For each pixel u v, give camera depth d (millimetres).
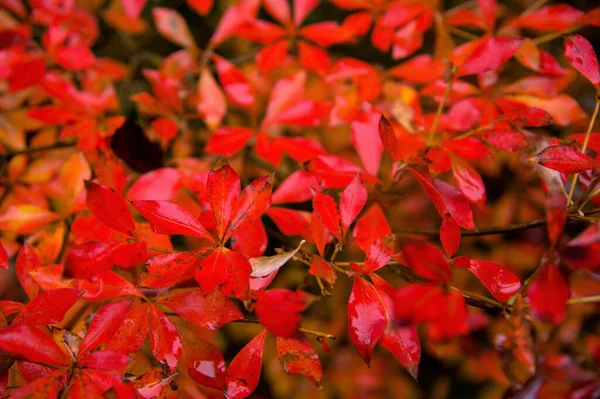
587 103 633
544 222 518
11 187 582
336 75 583
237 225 471
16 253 570
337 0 607
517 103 544
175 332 473
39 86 618
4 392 481
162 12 625
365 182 519
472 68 521
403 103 552
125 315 473
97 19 651
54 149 595
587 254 451
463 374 649
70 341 465
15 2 615
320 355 642
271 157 549
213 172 467
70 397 454
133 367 511
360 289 469
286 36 607
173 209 470
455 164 522
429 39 758
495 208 626
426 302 445
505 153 611
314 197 476
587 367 462
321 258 470
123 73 627
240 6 611
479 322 522
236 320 490
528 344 468
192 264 476
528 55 551
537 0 657
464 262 478
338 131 645
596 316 534
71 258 469
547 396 457
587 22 564
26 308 467
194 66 625
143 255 481
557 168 476
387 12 591
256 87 646
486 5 576
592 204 543
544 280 452
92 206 479
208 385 475
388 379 642
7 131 602
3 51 583
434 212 629
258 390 637
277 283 635
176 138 616
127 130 556
